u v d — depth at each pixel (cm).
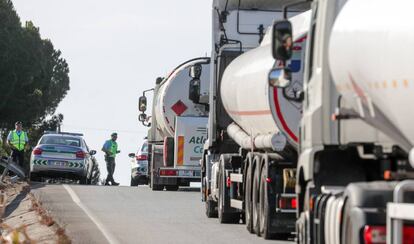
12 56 14750
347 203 2362
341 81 2595
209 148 5128
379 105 2381
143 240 3800
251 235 4019
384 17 2306
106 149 9812
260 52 4003
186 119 7406
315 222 2673
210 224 4559
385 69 2278
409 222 2108
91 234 4009
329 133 2762
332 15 2789
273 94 3575
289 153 3681
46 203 5750
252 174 4084
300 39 3428
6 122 15138
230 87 4431
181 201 6125
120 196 6525
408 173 2450
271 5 4825
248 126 4172
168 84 7544
